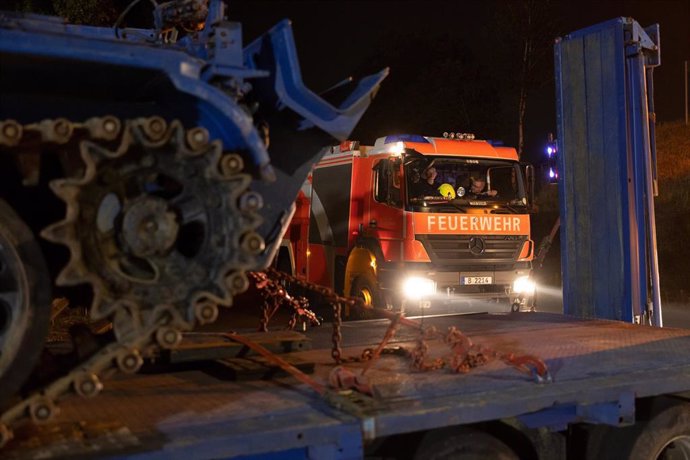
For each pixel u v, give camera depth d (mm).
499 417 3518
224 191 2908
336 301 4383
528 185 12375
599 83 6480
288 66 3359
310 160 3756
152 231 2859
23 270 2855
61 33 2760
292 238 14281
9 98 3021
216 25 3080
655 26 6570
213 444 2871
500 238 11945
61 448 2746
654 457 4207
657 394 4055
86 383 2736
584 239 6582
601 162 6457
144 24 8180
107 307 2773
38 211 3400
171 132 2838
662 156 26891
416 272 11250
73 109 3150
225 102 2893
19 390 2883
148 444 2807
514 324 6070
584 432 4309
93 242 2793
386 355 4691
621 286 6312
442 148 11656
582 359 4539
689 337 5348
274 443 2984
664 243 18719
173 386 3834
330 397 3439
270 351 4473
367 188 12039
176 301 2887
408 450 3557
